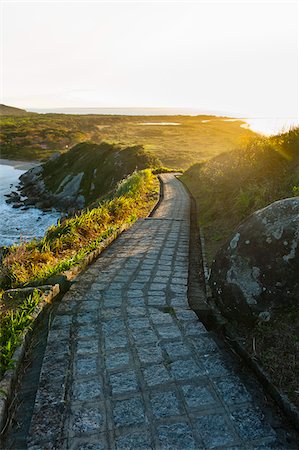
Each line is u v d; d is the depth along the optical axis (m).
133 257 6.79
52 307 4.38
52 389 2.87
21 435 2.46
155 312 4.29
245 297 3.55
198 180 20.17
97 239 7.82
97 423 2.52
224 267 3.87
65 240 7.65
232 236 4.02
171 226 10.00
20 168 59.38
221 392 2.85
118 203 12.48
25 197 38.09
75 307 4.43
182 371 3.12
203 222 9.80
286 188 6.91
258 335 3.37
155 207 14.10
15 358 3.09
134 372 3.10
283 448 2.33
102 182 36.69
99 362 3.24
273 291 3.39
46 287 4.66
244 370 3.14
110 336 3.70
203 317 4.25
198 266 6.34
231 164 11.88
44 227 25.23
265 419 2.58
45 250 6.96
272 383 2.80
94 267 6.13
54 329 3.83
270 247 3.49
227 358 3.31
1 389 2.69
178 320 4.07
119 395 2.81
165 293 4.92
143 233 9.06
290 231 3.44
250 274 3.56
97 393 2.83
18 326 3.56
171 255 6.94
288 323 3.27
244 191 8.66
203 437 2.41
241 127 110.62
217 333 3.79
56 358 3.28
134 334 3.75
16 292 4.50
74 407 2.67
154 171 33.12
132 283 5.32
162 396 2.80
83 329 3.85
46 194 37.44
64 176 40.50
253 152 9.87
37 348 3.47
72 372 3.09
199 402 2.74
